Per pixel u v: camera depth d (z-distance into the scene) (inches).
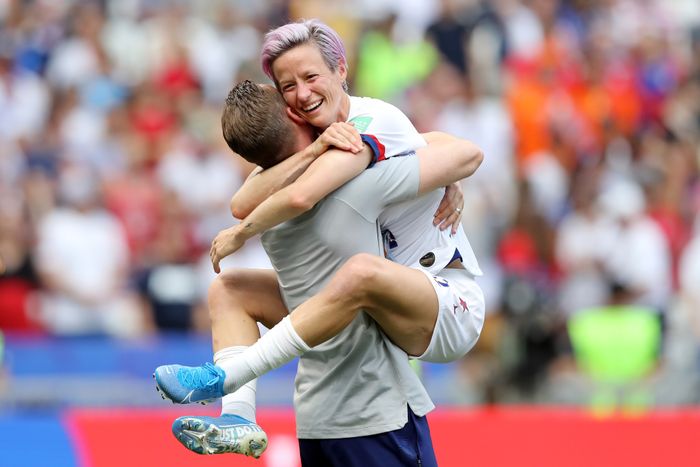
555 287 780.0
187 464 485.1
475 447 497.0
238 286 336.8
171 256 756.6
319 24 317.1
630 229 818.8
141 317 724.0
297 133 316.8
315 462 337.4
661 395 705.0
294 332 306.0
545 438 502.3
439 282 324.8
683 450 505.0
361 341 322.7
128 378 643.5
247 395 329.7
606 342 710.5
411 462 330.3
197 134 841.5
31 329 710.5
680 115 979.3
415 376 334.3
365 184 311.1
